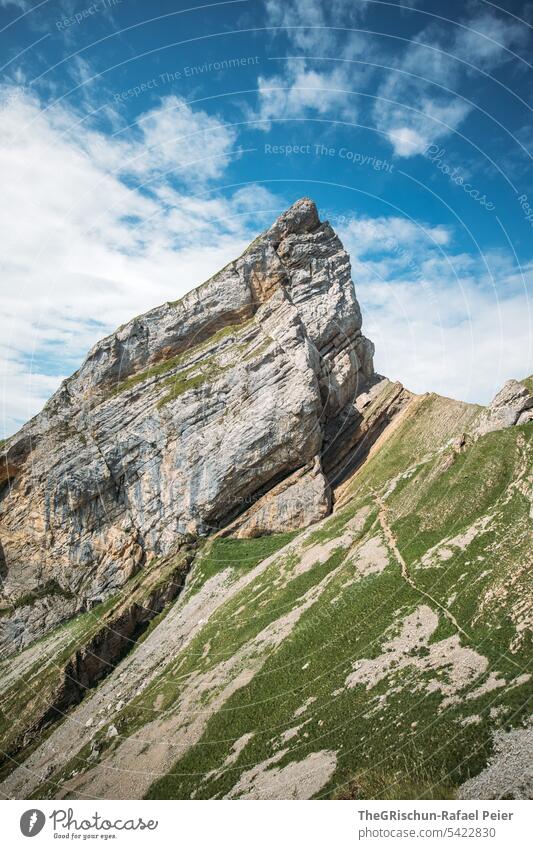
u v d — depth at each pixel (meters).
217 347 97.69
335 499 88.06
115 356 100.62
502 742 33.72
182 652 65.94
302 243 104.88
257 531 87.31
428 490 71.19
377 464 89.62
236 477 87.69
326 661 49.81
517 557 50.53
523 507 57.91
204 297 102.12
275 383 88.94
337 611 56.09
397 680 43.16
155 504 91.25
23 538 95.38
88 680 70.25
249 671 54.12
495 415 77.31
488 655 41.62
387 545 64.75
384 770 35.09
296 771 38.31
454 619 47.41
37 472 96.38
